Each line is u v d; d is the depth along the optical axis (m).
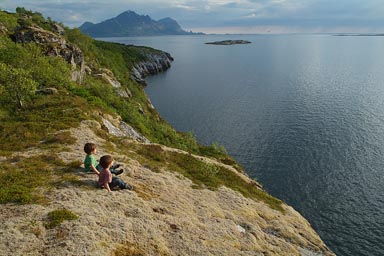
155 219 17.06
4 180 17.56
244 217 23.78
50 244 12.70
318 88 165.75
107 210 16.16
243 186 32.84
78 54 68.88
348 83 179.75
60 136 26.48
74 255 12.30
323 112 117.81
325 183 66.25
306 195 62.38
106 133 31.52
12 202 15.25
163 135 59.88
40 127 28.25
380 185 64.94
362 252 47.69
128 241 14.31
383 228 52.66
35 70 44.84
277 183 66.81
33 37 60.50
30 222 13.69
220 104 134.88
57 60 53.97
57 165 20.95
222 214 22.25
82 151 24.45
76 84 53.44
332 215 56.22
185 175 27.66
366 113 115.00
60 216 14.25
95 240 13.40
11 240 12.45
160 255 14.37
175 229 16.95
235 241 18.58
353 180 67.12
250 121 109.12
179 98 148.00
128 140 31.69
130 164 24.97
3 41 52.88
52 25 91.00
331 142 87.38
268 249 19.84
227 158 63.06
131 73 177.88
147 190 21.23
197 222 18.97
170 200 20.95
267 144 87.25
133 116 54.25
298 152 81.25
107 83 78.38
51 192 16.75
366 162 74.94
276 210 29.25
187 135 68.25
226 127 103.81
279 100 139.38
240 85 179.00
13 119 30.66
